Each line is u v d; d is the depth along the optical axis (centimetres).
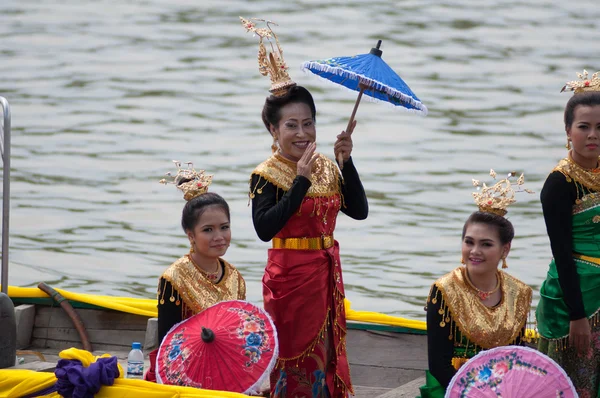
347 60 1424
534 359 1322
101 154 4241
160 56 5872
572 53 5878
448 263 3070
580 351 1420
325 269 1441
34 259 3141
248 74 5562
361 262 3075
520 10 6781
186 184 1506
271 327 1397
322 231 1442
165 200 3700
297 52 5862
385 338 1862
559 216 1417
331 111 4859
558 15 6681
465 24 6469
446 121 4681
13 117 4769
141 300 1984
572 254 1422
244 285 1541
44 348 1984
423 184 3850
